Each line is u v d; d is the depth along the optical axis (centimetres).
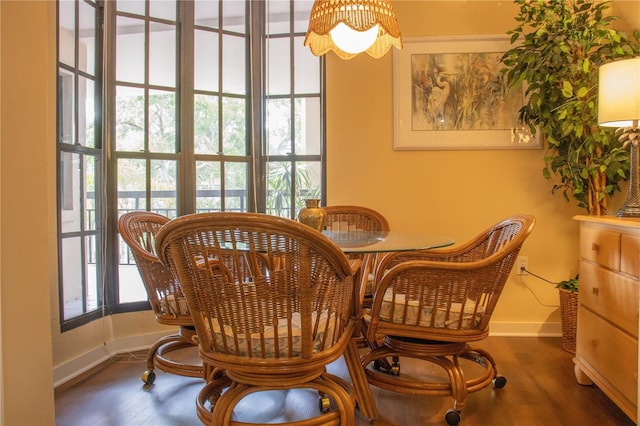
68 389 222
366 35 222
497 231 215
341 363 262
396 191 313
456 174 310
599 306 204
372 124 313
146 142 285
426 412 199
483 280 175
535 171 306
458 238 310
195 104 298
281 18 318
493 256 171
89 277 262
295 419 193
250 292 136
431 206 312
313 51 233
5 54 126
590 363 213
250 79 314
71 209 248
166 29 291
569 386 225
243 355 143
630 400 178
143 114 285
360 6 201
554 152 299
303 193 322
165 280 203
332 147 313
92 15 267
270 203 322
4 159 127
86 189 261
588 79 258
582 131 252
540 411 199
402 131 311
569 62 257
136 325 283
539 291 307
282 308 137
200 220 128
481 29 308
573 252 305
